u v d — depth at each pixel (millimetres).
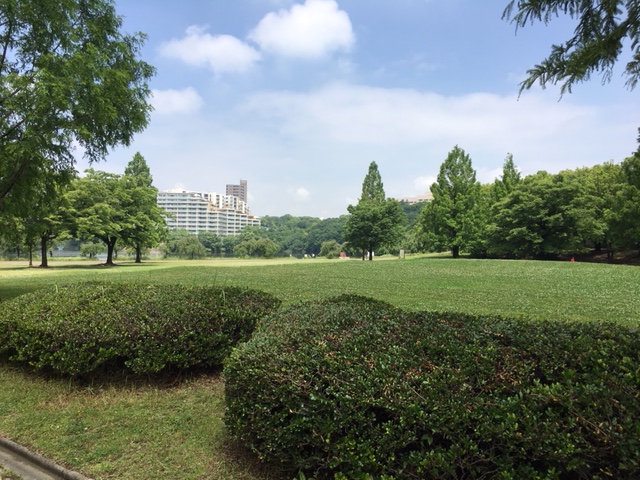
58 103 6512
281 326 3182
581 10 2432
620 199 29812
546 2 2424
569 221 32562
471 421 1912
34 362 4094
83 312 4238
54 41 7617
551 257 36969
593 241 38625
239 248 65188
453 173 38562
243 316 4328
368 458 2035
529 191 34906
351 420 2123
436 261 26016
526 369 2129
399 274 17938
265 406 2352
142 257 53750
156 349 3736
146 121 8805
